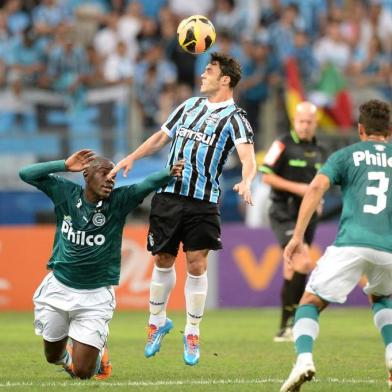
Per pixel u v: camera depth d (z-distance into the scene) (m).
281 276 56.81
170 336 40.16
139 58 72.69
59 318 25.50
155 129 61.88
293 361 31.23
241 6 77.56
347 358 32.06
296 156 40.34
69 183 25.58
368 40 80.44
